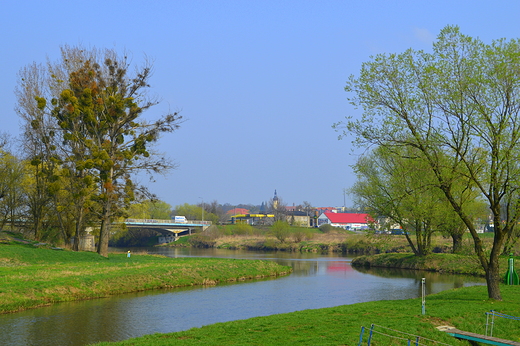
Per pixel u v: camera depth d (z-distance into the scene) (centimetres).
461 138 2408
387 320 1930
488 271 2473
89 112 4700
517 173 2239
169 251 9856
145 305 2948
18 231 6550
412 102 2450
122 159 4928
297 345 1554
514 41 2348
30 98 5019
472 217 4544
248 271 4784
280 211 17112
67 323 2395
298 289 3816
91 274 3522
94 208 5028
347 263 6712
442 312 2083
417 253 5994
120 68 5084
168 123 5109
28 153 5156
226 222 19812
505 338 1897
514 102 2275
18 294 2800
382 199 4434
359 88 2595
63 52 5062
